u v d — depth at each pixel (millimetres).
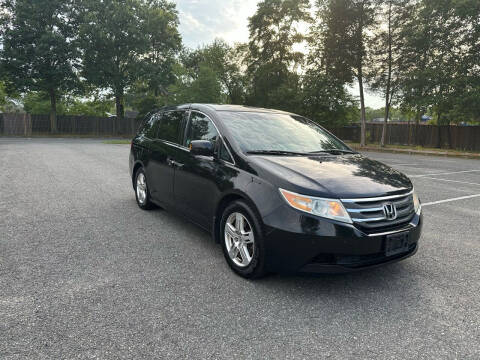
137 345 2127
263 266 2906
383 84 26391
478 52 21719
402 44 24625
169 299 2711
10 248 3693
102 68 34312
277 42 40906
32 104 49688
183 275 3158
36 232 4250
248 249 3121
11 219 4766
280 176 2918
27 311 2469
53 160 11578
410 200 3086
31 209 5316
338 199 2709
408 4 24266
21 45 31625
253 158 3252
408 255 3025
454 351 2160
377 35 25922
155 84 36875
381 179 3115
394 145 29344
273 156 3408
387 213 2824
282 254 2779
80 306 2562
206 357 2037
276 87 39719
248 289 2922
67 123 34812
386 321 2492
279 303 2703
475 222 5258
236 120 3916
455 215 5680
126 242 3986
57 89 34938
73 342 2137
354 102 31891
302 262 2715
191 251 3760
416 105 23797
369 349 2162
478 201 6805
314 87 29688
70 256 3525
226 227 3301
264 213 2850
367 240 2678
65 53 32438
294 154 3576
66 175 8555
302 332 2328
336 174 3059
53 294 2730
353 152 4145
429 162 15617
